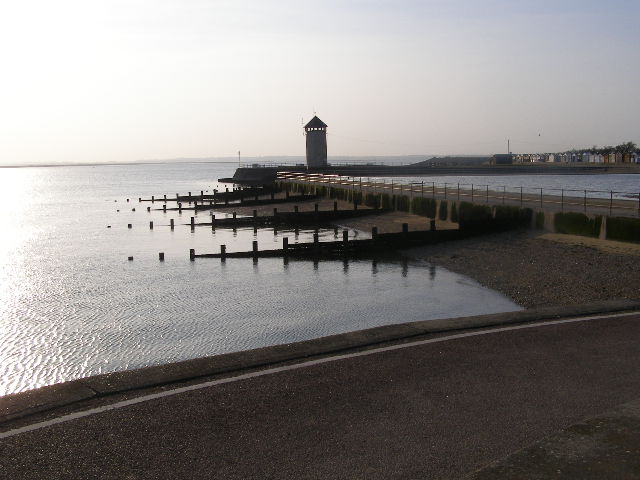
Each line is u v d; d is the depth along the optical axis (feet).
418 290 92.22
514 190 288.71
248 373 27.27
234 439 20.67
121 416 22.61
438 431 21.17
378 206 209.05
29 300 90.84
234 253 126.82
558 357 29.04
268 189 330.54
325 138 467.11
